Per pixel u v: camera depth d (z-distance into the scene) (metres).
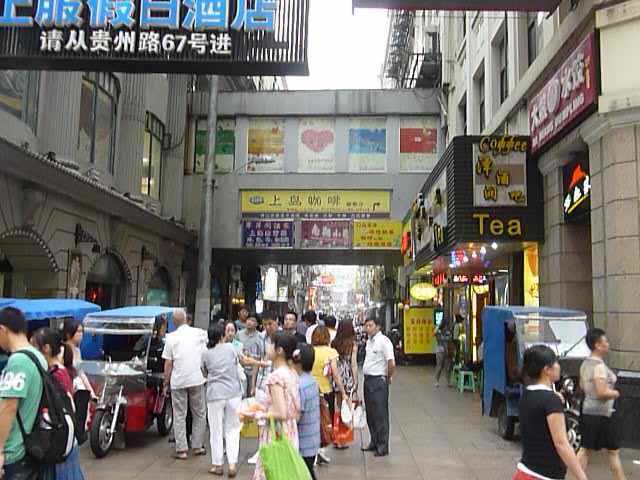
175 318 8.48
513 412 9.31
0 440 3.73
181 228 22.00
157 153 22.31
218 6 9.12
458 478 7.36
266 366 8.75
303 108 24.66
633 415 9.03
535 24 14.38
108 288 17.81
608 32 9.77
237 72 9.58
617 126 9.56
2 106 12.45
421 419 11.40
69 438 4.10
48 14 9.04
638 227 9.30
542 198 12.76
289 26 9.28
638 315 9.17
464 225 12.70
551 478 3.97
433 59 24.91
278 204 24.44
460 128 22.08
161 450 8.68
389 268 37.44
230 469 7.34
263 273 40.50
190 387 8.24
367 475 7.46
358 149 24.61
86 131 16.17
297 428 5.25
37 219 12.52
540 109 12.20
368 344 8.74
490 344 10.18
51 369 5.02
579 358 8.69
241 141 24.73
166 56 9.15
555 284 12.03
